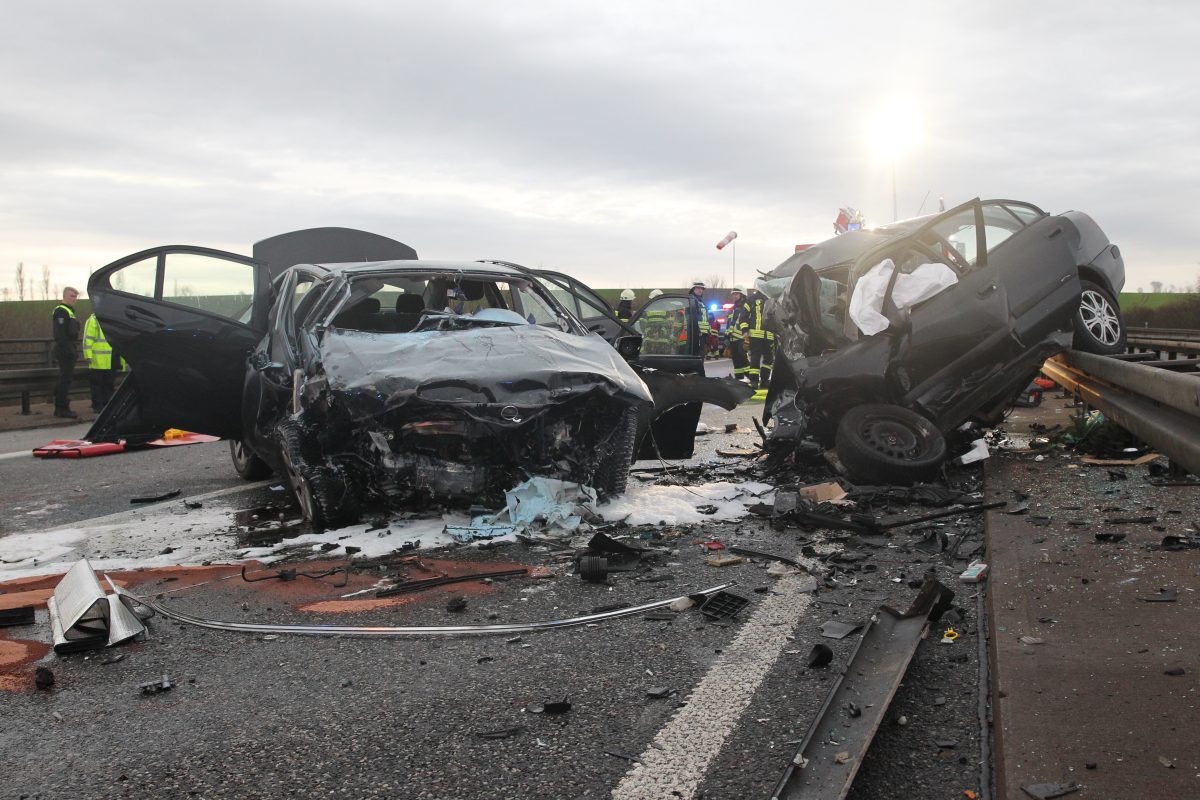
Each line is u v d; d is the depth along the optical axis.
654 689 3.12
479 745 2.77
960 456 7.31
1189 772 2.25
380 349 5.85
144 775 2.64
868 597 4.06
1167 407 5.70
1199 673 2.81
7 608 4.20
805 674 3.19
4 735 2.94
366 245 12.91
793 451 7.55
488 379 5.39
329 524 5.66
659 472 7.62
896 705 2.91
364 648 3.66
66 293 14.71
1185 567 3.89
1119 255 9.85
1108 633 3.20
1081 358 8.05
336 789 2.53
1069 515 5.05
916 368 7.27
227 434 7.78
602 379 5.68
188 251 7.42
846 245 11.70
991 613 3.52
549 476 5.69
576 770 2.60
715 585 4.36
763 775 2.52
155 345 7.24
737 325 17.44
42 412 15.72
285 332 6.82
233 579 4.71
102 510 6.90
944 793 2.39
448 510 5.82
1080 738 2.46
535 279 7.39
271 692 3.24
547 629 3.81
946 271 7.32
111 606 3.98
